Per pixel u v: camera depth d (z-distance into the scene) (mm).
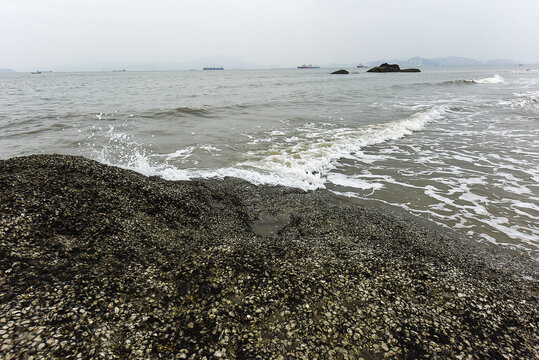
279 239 5508
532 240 5832
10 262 3816
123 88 40406
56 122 14789
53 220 4699
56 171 5961
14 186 5195
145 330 3260
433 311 3873
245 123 15227
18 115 16562
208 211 6250
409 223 6324
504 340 3539
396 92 32188
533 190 7898
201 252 4777
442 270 4758
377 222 6254
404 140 12695
